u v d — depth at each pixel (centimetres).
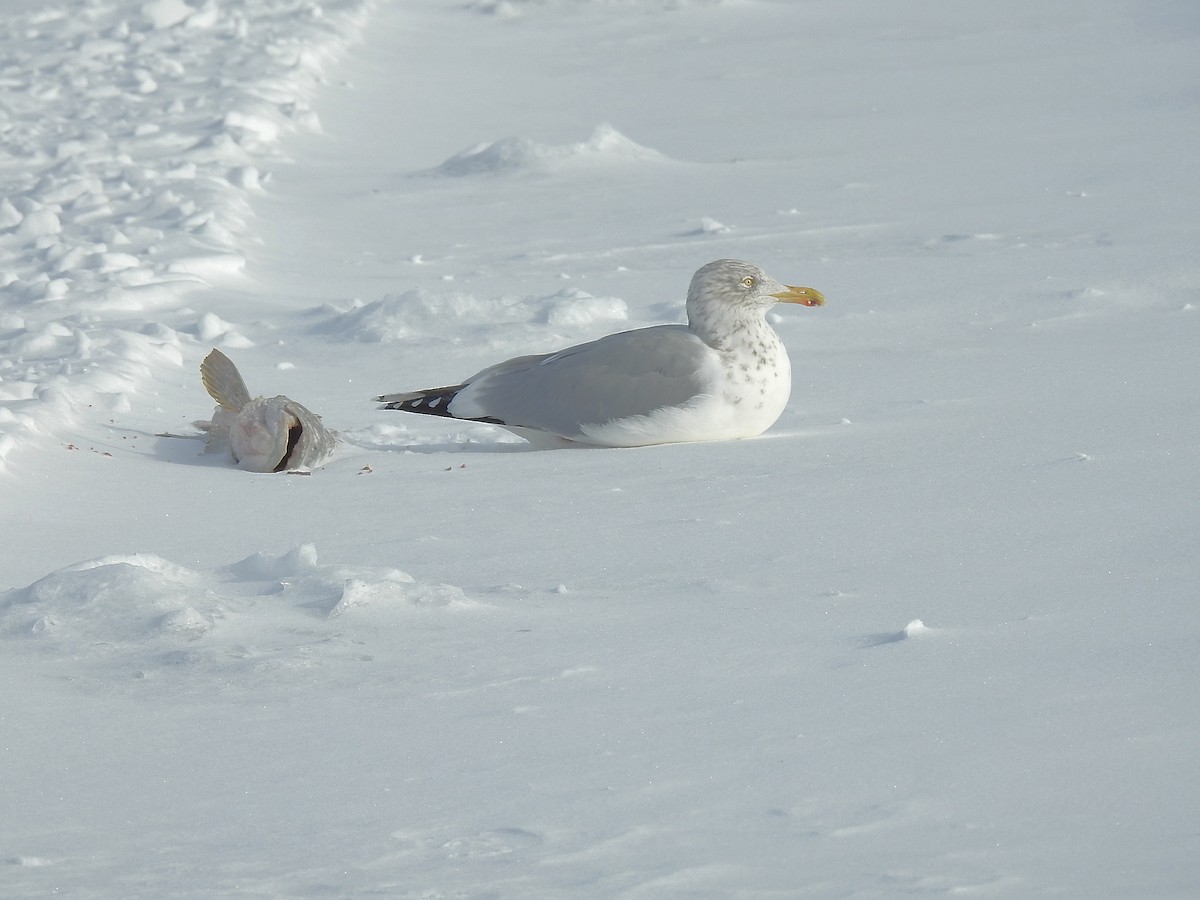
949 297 1712
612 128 2880
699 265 1988
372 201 2612
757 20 4356
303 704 654
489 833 519
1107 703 608
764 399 1199
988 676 647
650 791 548
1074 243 1941
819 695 637
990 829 503
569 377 1215
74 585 777
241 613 767
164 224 2342
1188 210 2092
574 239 2219
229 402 1234
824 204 2339
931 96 3228
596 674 677
